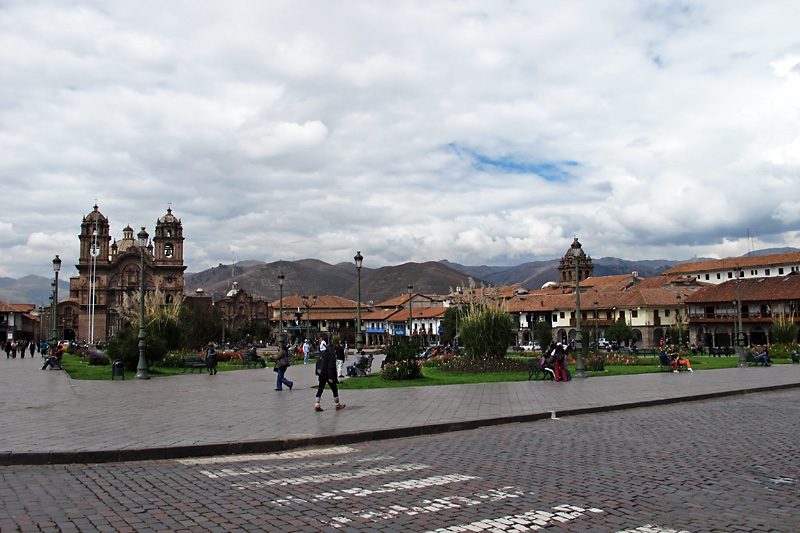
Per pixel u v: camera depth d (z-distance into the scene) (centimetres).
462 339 3650
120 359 3650
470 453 1182
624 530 707
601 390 2345
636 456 1135
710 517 755
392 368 2862
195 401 1984
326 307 14988
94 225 13162
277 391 2366
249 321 12506
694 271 13475
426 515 762
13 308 14062
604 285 13338
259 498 845
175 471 1031
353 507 798
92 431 1341
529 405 1850
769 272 12094
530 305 12081
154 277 13350
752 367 4119
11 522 721
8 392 2330
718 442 1288
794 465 1050
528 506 800
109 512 771
